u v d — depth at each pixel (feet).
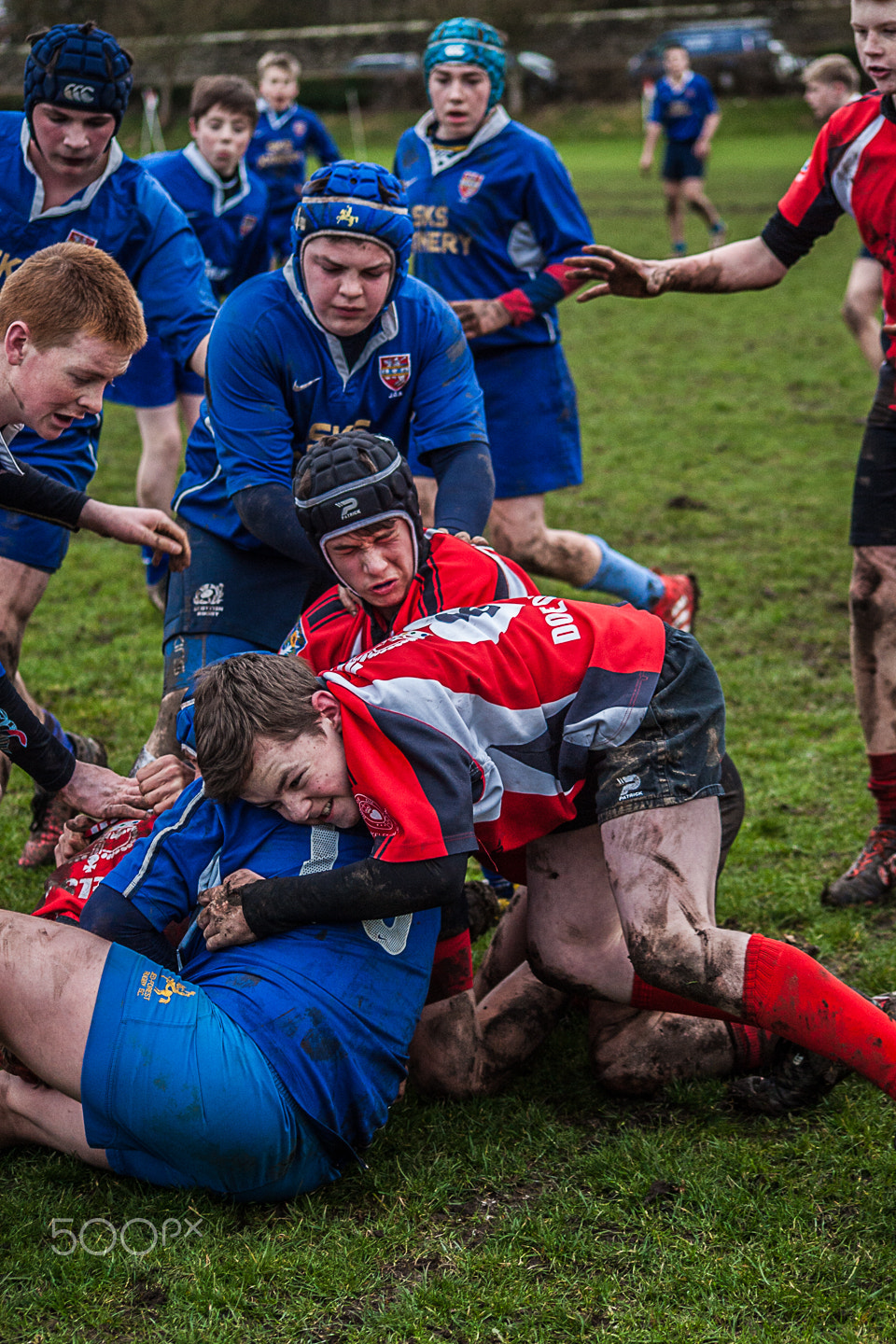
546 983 9.37
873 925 12.09
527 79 137.90
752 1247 7.93
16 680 12.18
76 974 7.89
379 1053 8.31
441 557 9.44
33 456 12.00
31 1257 7.93
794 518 25.07
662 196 73.72
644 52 136.46
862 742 15.81
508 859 9.51
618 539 23.90
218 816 8.67
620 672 8.48
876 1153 8.76
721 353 41.34
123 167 12.39
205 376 11.62
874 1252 7.86
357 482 8.74
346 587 9.38
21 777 15.48
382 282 10.63
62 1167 8.79
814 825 13.96
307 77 135.54
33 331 8.84
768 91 131.13
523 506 16.43
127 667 18.29
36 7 109.70
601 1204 8.35
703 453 29.96
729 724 16.52
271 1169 8.12
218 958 8.36
